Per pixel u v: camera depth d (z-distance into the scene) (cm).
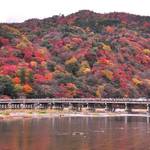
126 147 9569
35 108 19838
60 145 9781
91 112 19912
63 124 14238
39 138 10788
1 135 11256
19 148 9412
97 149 9325
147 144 9944
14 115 17500
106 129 12731
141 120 16050
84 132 12000
